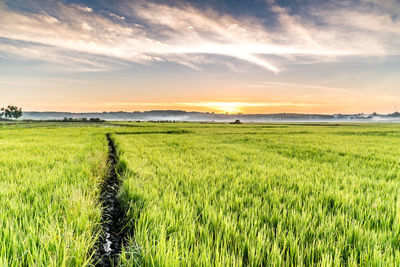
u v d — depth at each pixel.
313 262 2.11
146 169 6.14
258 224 2.71
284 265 2.00
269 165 7.18
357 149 12.38
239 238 2.35
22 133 23.62
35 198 3.32
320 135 26.34
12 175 4.91
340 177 5.62
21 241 2.10
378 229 2.75
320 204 3.35
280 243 2.38
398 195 3.92
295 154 10.16
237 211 3.28
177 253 1.93
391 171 6.34
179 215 3.04
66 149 10.23
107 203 4.14
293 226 2.73
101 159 7.60
